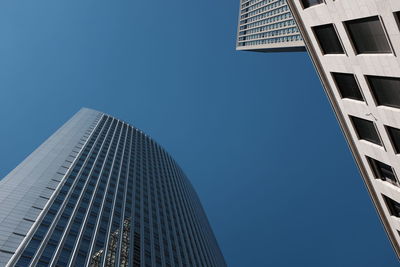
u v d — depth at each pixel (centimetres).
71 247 5066
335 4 2111
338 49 2438
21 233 4934
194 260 7550
